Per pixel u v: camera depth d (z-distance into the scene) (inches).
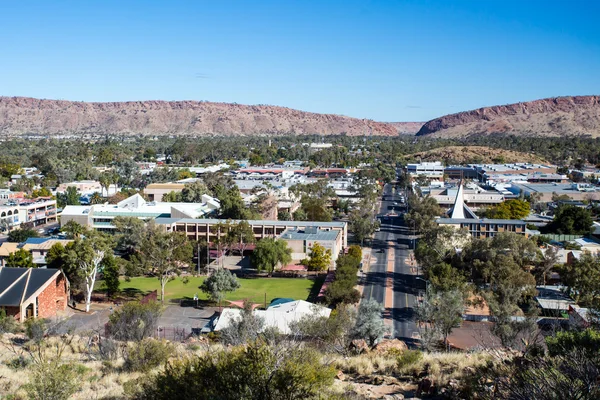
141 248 3120.1
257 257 3437.5
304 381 669.3
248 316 1892.2
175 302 2869.1
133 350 1208.8
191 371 721.0
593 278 2475.4
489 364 856.3
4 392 954.1
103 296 2945.4
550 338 981.2
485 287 2780.5
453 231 3528.5
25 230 4266.7
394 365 1061.1
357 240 4672.7
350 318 1889.8
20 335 1951.3
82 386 991.0
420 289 3166.8
